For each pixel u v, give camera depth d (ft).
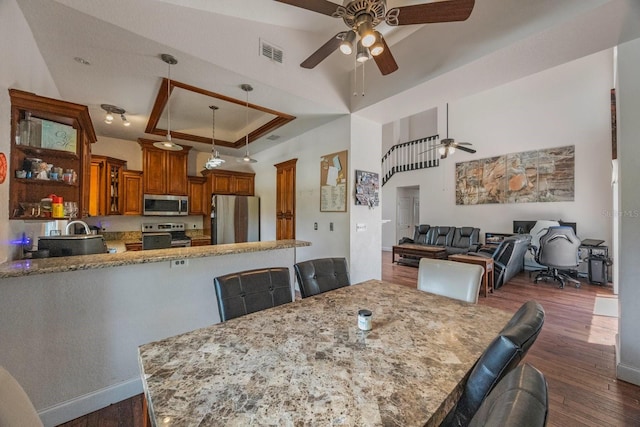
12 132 5.91
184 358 3.29
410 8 5.43
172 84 9.05
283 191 16.22
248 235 18.39
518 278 17.16
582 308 11.81
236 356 3.34
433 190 25.57
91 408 5.70
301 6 5.54
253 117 14.12
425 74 9.11
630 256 6.72
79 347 5.63
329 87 11.11
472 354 3.41
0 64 5.11
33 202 7.04
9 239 5.98
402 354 3.40
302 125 13.53
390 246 29.94
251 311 5.26
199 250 7.49
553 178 18.76
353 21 5.81
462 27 8.09
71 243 7.18
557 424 5.47
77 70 8.19
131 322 6.27
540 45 7.08
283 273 5.96
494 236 20.34
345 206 12.42
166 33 6.89
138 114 12.05
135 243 15.07
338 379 2.87
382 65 7.18
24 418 2.05
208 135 16.10
